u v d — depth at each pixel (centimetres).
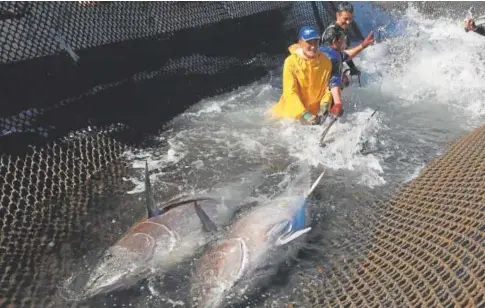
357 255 352
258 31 708
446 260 290
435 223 346
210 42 652
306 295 327
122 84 550
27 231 399
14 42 471
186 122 585
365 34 828
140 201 447
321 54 570
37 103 475
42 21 497
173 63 609
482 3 814
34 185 436
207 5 654
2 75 454
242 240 357
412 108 629
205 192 461
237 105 629
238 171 500
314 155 521
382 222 392
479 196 345
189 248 367
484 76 679
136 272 344
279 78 708
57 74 495
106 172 484
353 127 563
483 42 748
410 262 309
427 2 863
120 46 554
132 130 538
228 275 335
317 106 589
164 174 491
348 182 472
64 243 390
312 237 391
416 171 484
